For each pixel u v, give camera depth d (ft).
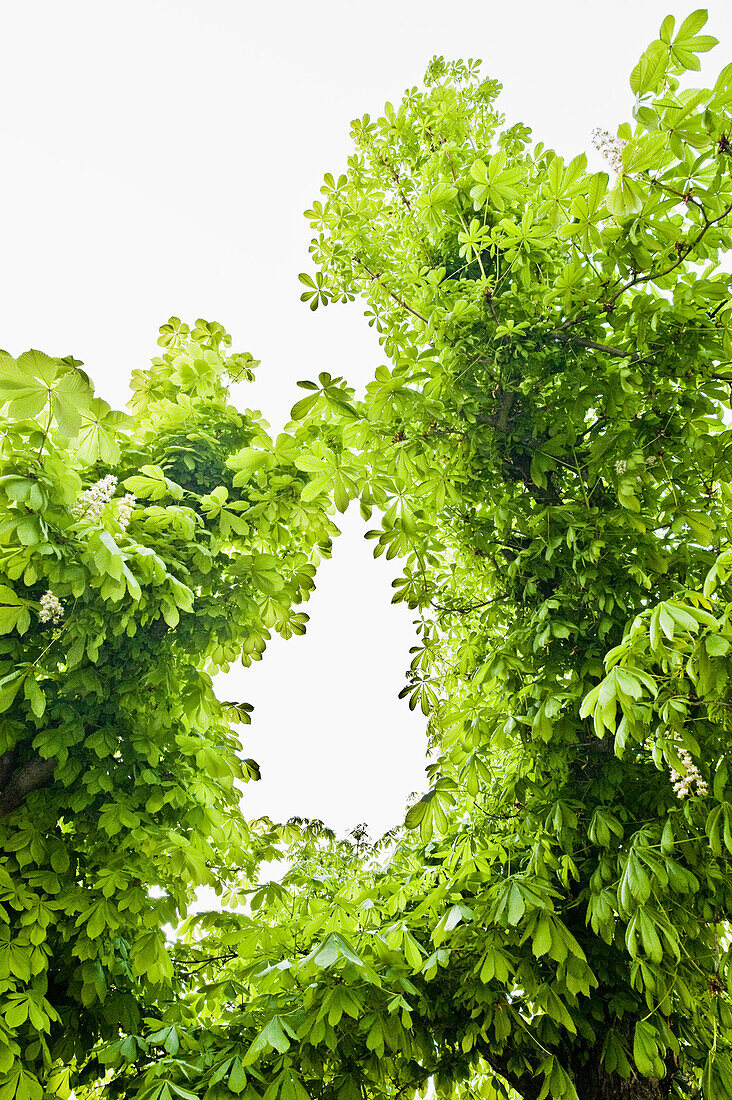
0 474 8.90
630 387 11.61
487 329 12.98
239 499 12.32
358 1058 10.21
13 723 9.56
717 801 9.36
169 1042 9.23
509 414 13.46
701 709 9.62
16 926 8.84
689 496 11.84
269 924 12.75
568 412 12.48
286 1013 9.41
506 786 12.09
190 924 11.70
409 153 17.28
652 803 10.58
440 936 9.61
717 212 9.63
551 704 10.50
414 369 12.07
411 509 13.01
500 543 13.51
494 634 14.11
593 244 10.16
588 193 9.68
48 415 8.19
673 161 10.04
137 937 9.76
